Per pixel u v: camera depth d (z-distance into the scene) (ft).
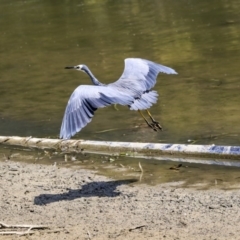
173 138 45.37
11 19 98.58
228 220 32.01
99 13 94.48
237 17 80.69
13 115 54.70
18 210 35.68
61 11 99.76
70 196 37.17
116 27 84.28
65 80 63.93
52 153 45.44
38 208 35.76
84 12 96.73
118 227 32.27
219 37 72.59
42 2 108.58
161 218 33.01
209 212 33.22
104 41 77.92
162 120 49.26
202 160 41.34
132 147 43.83
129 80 32.60
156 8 92.68
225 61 63.36
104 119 50.90
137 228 31.91
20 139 47.96
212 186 36.96
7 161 44.50
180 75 60.70
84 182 39.27
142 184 38.24
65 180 39.83
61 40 81.61
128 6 96.43
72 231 32.14
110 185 38.47
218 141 43.86
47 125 51.34
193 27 78.64
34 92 60.95
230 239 29.84
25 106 56.90
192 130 46.42
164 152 42.75
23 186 39.22
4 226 33.06
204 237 30.27
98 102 29.19
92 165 42.27
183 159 41.91
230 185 36.83
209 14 84.28
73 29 86.74
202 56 66.18
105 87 30.40
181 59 66.18
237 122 46.93
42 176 40.88
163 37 75.77
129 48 73.05
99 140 46.42
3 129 51.44
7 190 38.70
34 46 80.53
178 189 36.96
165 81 59.36
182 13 87.10
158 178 38.96
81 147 45.47
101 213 34.37
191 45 71.05
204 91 55.06
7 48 81.30
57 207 35.70
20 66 71.82
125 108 53.06
